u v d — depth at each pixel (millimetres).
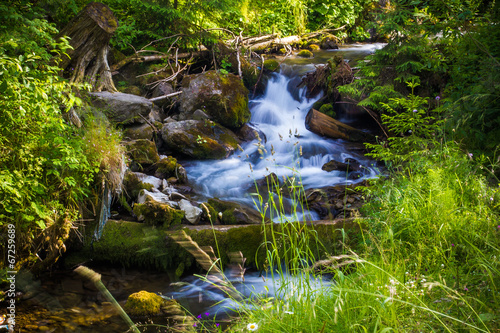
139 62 8289
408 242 3033
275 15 12430
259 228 4027
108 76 6891
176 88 8117
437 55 6512
